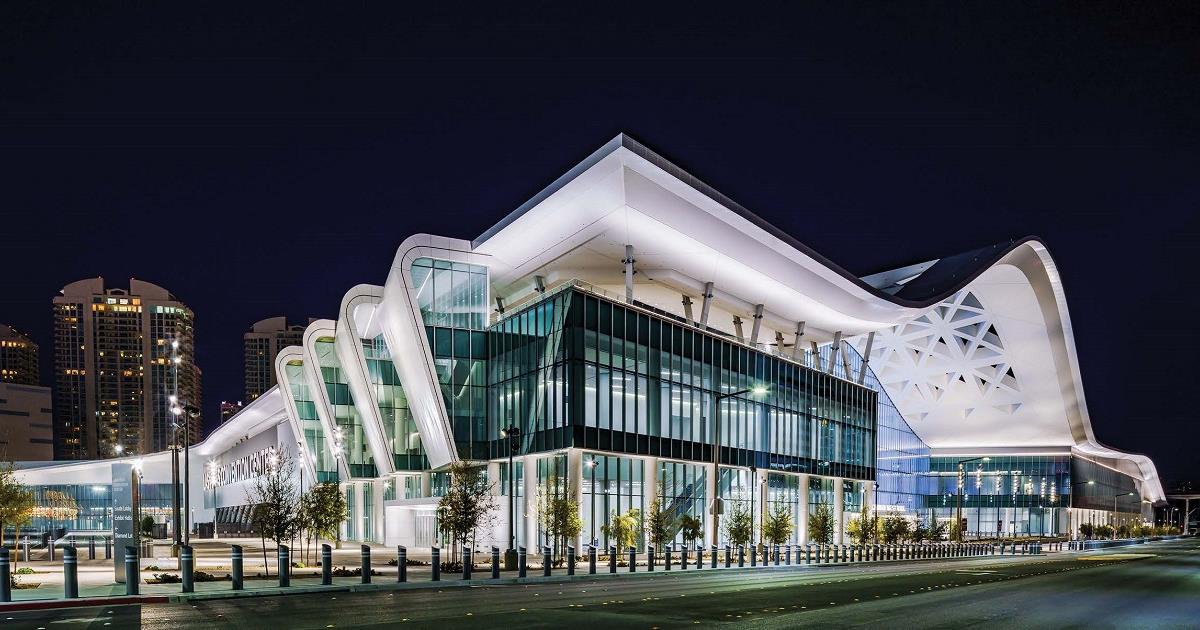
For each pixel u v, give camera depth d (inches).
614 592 896.9
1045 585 1066.1
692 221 1840.6
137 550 812.6
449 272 1995.6
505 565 1286.9
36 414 7135.8
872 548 1996.8
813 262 2186.3
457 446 1914.4
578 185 1711.4
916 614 693.9
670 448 1840.6
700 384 1973.4
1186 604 831.1
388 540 2194.9
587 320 1651.1
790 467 2319.1
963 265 3041.3
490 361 1974.7
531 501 1754.4
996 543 3154.5
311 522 1413.6
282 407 3051.2
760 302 2338.8
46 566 1290.6
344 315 2149.4
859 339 3831.2
